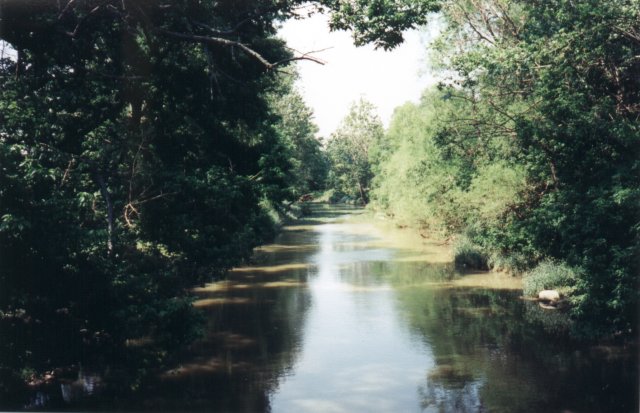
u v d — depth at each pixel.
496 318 19.78
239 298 23.81
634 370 14.10
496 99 23.95
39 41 13.38
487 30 27.48
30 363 11.13
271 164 21.05
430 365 15.08
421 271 30.31
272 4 15.62
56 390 12.98
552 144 18.06
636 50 16.70
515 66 18.11
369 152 84.88
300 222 67.62
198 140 19.20
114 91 16.73
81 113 16.11
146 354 13.20
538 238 20.69
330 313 20.97
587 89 17.20
